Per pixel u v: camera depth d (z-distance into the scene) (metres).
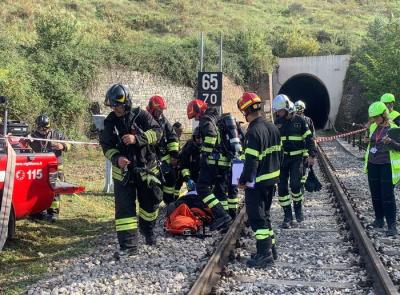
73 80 20.55
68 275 6.07
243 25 43.25
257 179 6.26
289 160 8.66
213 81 12.22
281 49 39.78
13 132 9.16
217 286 5.55
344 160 19.97
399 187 12.72
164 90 25.39
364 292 5.38
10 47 19.84
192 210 8.28
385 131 8.16
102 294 5.39
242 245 7.26
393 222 8.05
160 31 37.16
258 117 6.32
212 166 7.70
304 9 54.47
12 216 6.88
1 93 16.59
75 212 9.79
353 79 37.06
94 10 36.41
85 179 13.58
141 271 6.07
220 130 7.78
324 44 41.47
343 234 8.07
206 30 38.94
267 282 5.70
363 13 55.69
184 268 6.15
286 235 8.11
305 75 38.53
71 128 19.28
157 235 8.05
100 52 22.62
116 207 6.80
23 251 7.30
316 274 6.04
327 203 10.98
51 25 21.19
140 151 6.69
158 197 7.08
